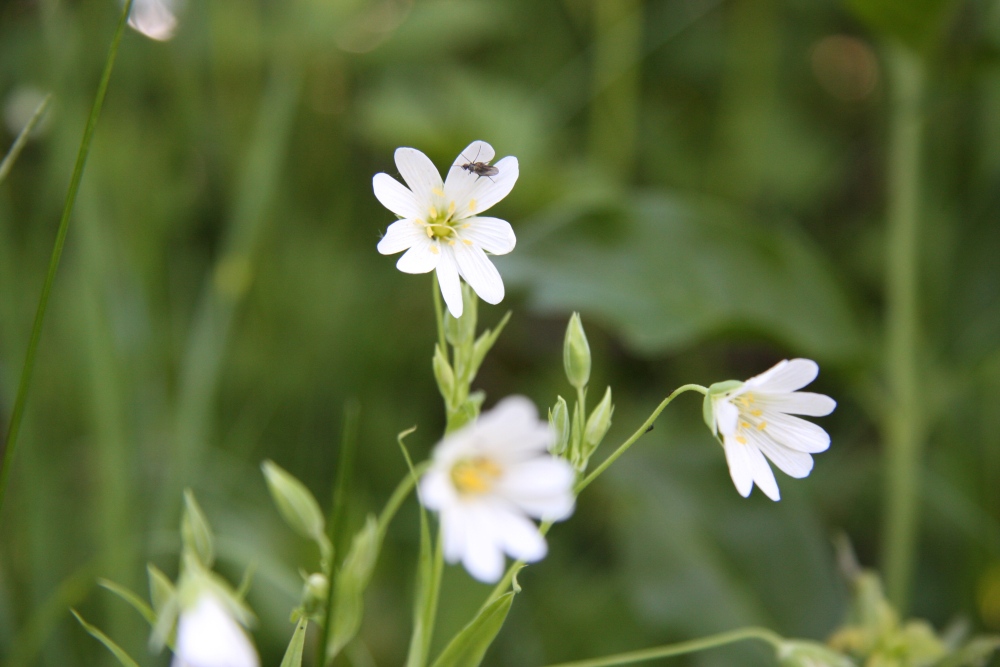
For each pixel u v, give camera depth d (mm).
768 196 674
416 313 632
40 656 444
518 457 357
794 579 468
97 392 456
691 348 619
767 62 662
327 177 646
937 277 527
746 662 460
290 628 464
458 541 353
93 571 453
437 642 476
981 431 529
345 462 356
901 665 420
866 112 710
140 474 475
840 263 656
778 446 378
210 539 370
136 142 550
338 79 646
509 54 728
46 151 539
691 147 695
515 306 660
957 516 498
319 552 457
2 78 561
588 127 710
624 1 622
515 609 489
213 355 471
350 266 615
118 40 379
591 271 479
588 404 592
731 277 483
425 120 586
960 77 483
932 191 577
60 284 506
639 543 474
